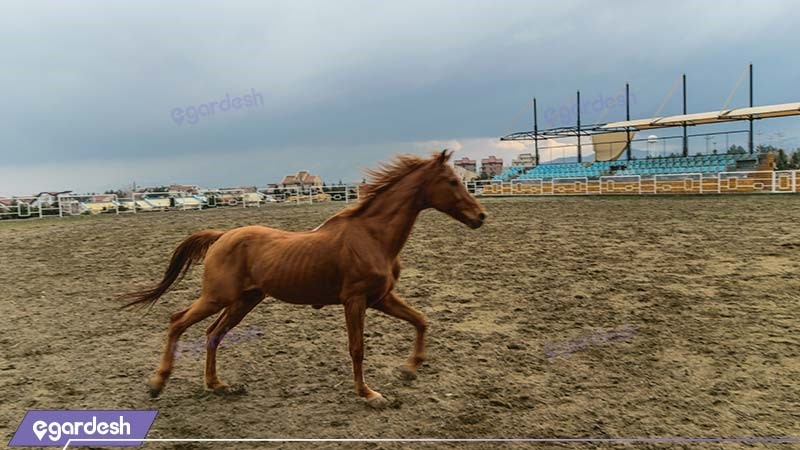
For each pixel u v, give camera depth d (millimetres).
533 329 6418
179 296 8680
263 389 4734
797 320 6422
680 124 34875
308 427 3969
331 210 26703
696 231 14086
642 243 12570
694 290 7984
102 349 5945
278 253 4336
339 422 4035
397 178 4547
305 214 23719
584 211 21484
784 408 4172
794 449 3566
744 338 5840
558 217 19391
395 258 4570
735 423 3947
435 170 4527
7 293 8859
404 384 4789
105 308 7855
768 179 26469
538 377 4934
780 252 10656
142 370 5262
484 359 5426
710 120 32562
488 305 7594
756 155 32250
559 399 4430
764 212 17797
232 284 4398
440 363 5336
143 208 33031
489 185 41406
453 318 6984
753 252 10789
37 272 10820
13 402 4473
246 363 5426
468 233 15781
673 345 5703
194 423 4062
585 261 10648
